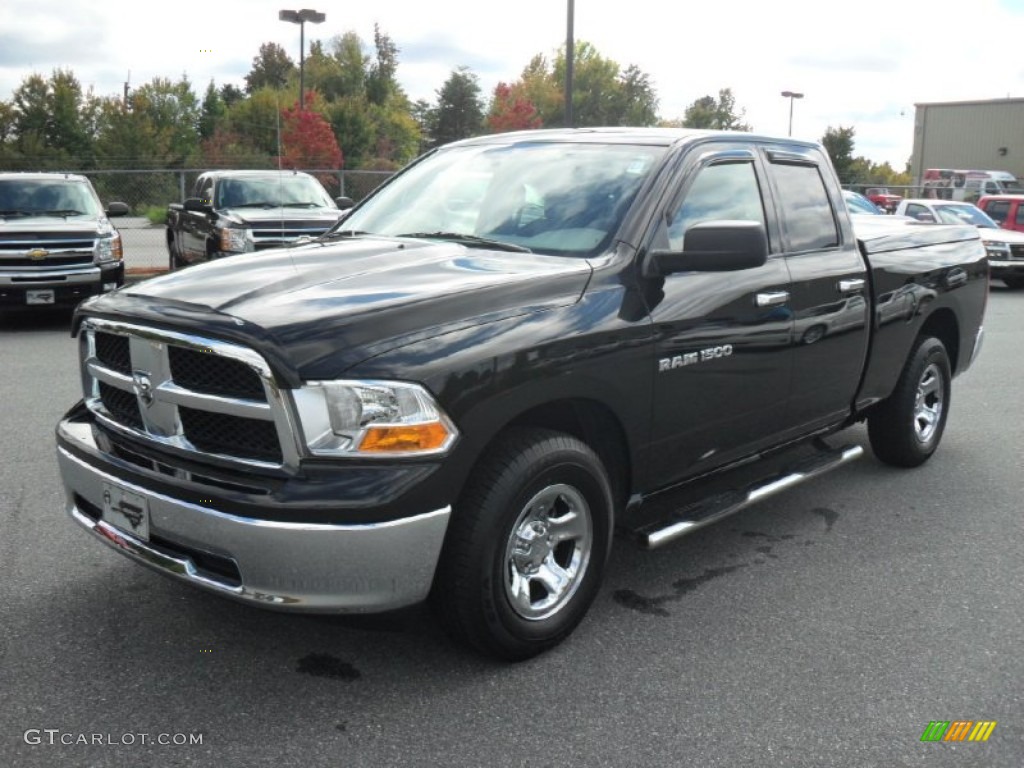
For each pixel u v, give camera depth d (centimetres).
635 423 376
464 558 322
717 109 10494
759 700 331
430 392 304
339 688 333
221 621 380
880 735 311
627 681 342
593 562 367
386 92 9750
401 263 369
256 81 11431
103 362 358
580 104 9812
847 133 7025
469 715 318
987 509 534
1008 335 1220
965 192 4178
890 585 430
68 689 329
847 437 678
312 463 298
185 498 310
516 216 413
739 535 490
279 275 352
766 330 432
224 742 301
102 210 1316
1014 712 326
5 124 5769
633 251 380
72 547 450
